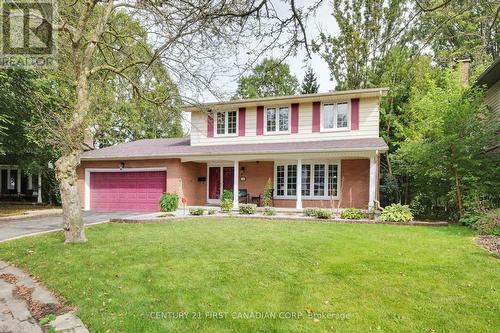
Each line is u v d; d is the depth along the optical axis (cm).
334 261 602
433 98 1253
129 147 1973
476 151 1132
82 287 480
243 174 1750
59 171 771
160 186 1714
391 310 396
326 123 1598
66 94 1282
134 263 591
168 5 493
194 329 352
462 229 993
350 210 1251
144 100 923
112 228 1012
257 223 1126
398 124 1756
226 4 390
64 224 769
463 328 353
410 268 559
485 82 1401
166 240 793
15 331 371
